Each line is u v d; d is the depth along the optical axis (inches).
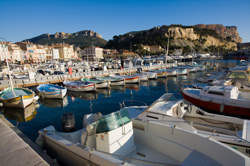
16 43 3533.5
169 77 1487.5
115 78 1130.0
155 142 225.1
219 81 739.4
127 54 4894.2
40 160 171.0
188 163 163.2
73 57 4616.1
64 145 213.9
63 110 637.3
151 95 872.3
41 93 794.2
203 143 177.8
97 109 647.8
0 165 163.8
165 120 255.8
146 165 193.9
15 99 604.1
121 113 214.2
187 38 7047.2
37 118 546.6
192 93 615.8
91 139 209.2
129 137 214.7
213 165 157.0
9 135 231.3
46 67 2062.0
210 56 4712.1
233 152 149.0
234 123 278.4
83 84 942.4
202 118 314.7
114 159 162.9
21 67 1998.0
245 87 603.8
